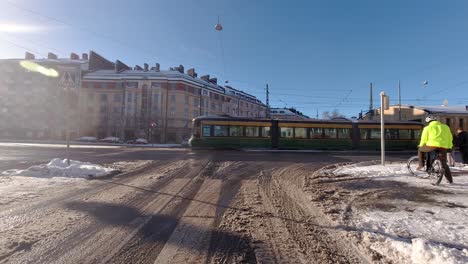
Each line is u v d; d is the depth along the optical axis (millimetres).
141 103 54844
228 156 16500
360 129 24141
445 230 4141
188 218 4781
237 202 5887
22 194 6258
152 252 3443
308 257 3383
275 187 7496
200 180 8430
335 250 3578
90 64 59375
